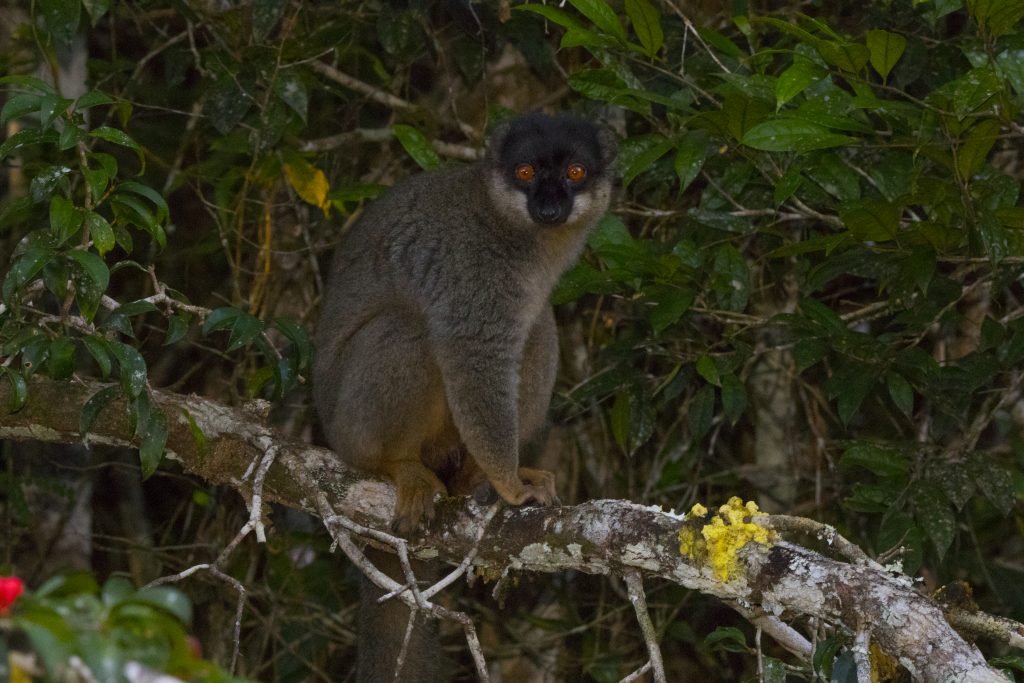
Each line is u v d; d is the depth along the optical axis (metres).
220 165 14.09
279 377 9.94
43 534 13.91
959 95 8.95
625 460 14.25
